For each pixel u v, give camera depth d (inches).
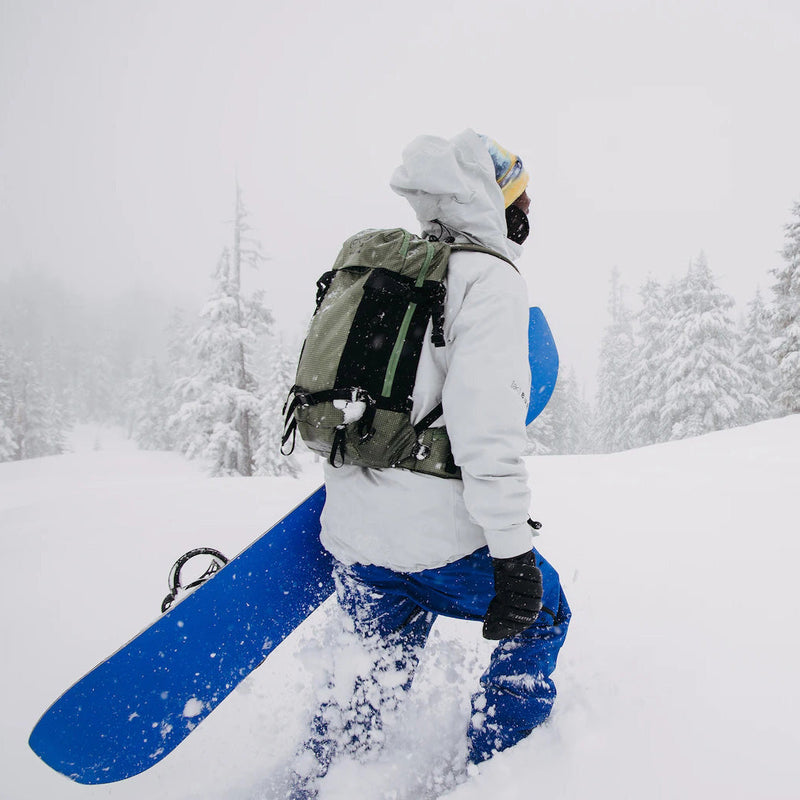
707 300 1056.8
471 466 50.3
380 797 56.7
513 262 64.3
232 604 61.1
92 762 54.1
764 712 64.5
